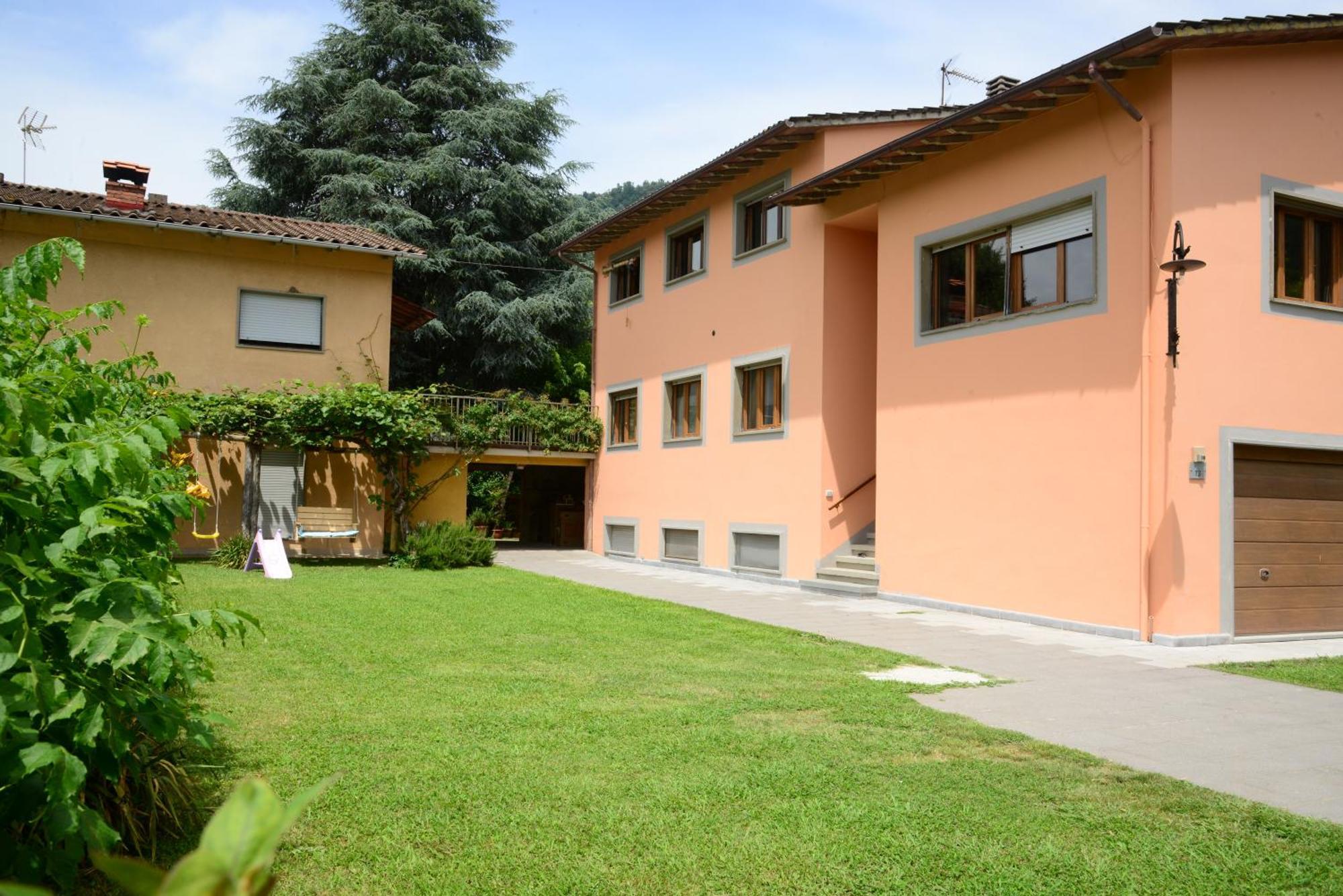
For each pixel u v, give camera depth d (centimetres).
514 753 530
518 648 871
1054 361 1144
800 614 1203
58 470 271
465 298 3048
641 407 2059
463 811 439
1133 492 1043
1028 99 1126
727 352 1781
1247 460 1067
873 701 678
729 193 1789
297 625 970
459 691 685
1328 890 373
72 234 1722
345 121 3058
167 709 323
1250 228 1060
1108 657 914
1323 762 557
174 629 304
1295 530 1096
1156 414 1023
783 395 1633
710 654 866
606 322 2231
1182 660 902
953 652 923
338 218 2981
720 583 1605
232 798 65
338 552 1891
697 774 500
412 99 3206
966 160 1280
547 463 2239
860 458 1570
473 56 3325
